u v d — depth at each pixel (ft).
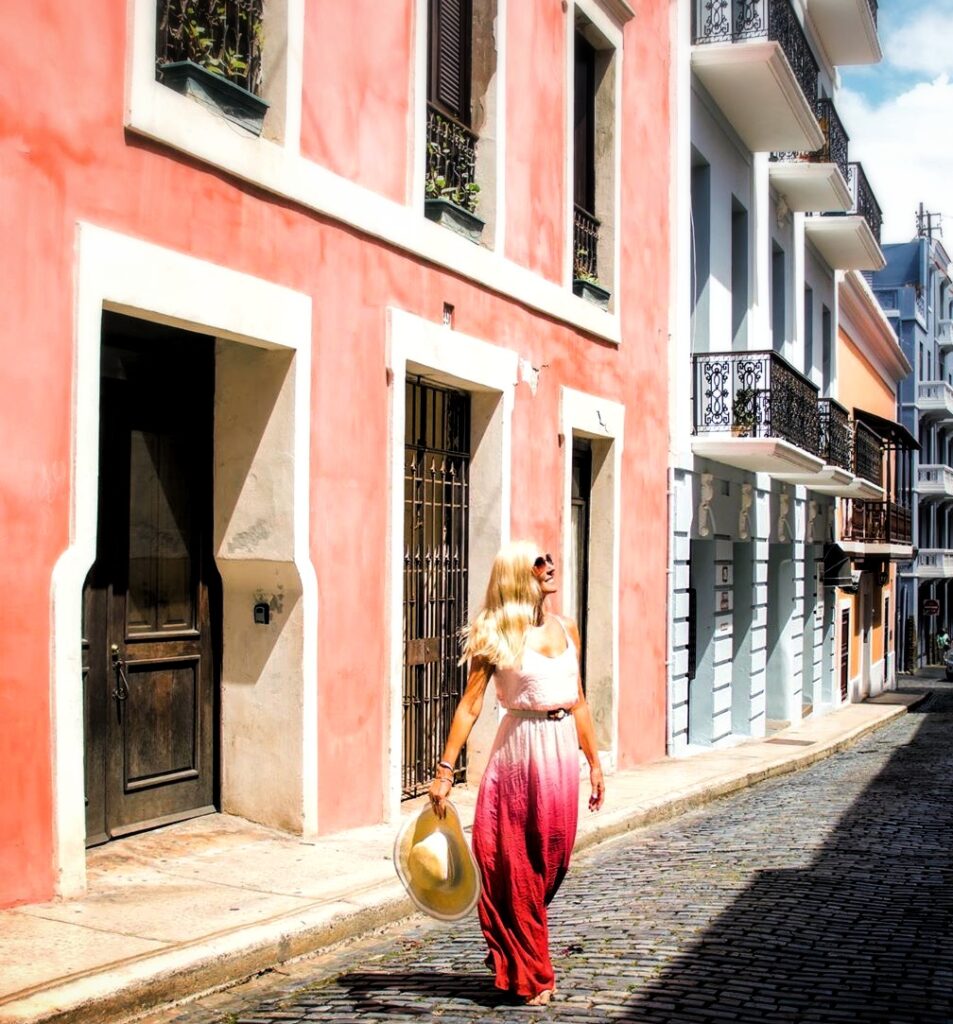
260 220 25.39
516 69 36.91
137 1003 16.56
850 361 103.04
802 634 79.15
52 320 20.31
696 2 54.39
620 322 45.85
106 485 24.45
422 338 31.12
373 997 17.51
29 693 19.80
